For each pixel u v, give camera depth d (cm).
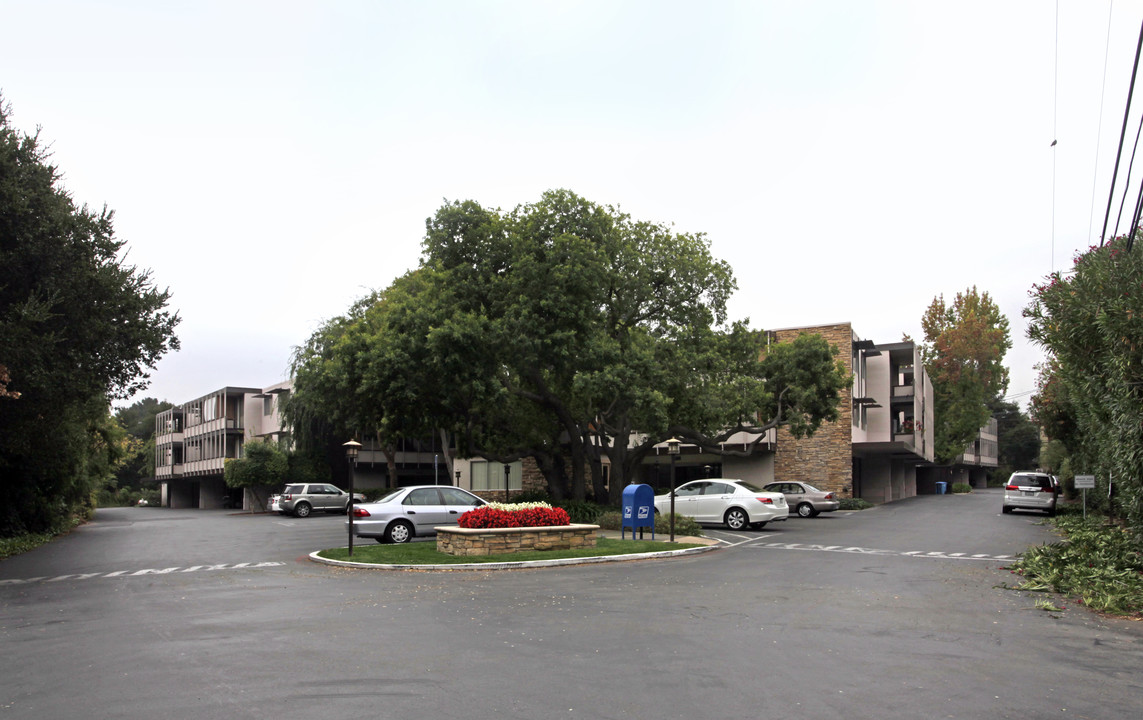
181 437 7600
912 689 636
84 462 3175
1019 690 636
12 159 1716
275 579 1398
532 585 1281
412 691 631
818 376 2805
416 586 1277
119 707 590
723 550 1908
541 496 3241
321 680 664
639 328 2880
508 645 800
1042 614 995
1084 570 1244
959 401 6053
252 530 2923
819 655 755
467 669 700
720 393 2703
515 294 2511
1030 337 1499
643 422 2677
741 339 2900
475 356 2475
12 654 779
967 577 1361
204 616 992
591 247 2509
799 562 1616
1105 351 1335
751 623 923
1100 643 823
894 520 2931
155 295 1986
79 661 742
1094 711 581
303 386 4616
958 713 575
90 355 1852
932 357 6462
